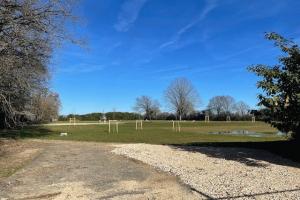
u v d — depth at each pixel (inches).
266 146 735.1
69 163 578.9
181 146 771.4
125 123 2640.3
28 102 896.3
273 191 364.5
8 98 779.4
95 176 471.2
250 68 548.1
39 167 545.6
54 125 2059.5
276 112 521.3
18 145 871.7
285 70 520.7
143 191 390.6
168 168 509.4
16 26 669.3
